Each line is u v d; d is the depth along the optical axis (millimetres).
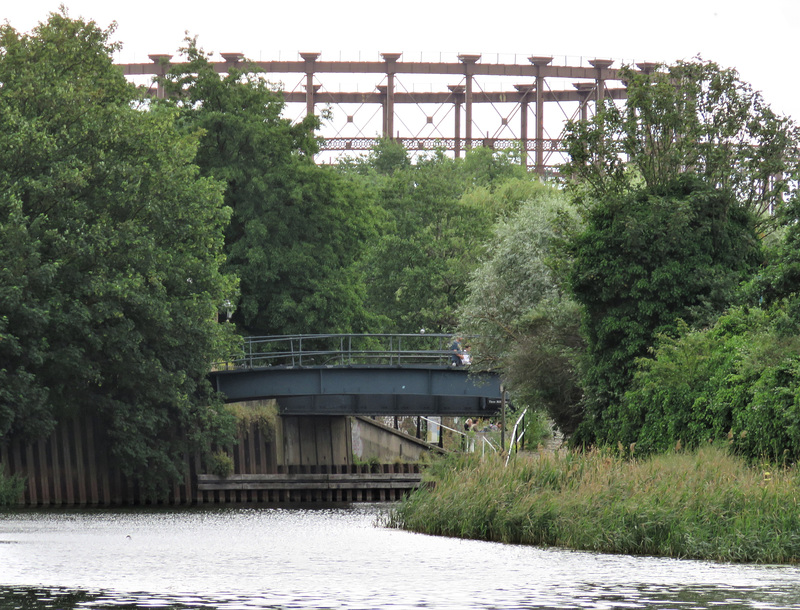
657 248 67188
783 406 47688
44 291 75625
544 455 48250
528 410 85000
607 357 69750
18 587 30609
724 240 68062
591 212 70938
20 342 74312
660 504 40219
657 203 67562
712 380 55812
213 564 36656
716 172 72375
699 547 37906
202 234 86500
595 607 26781
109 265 78812
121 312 77438
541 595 28781
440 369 86000
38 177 75500
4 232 71875
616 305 69375
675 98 72438
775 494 39594
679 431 57719
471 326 89750
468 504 47062
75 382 80438
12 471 81062
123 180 78500
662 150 73000
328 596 28609
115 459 84938
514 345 79562
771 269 53938
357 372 86938
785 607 26781
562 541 42156
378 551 40750
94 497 84312
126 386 83062
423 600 27859
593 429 70375
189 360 85750
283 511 77625
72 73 81938
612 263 68125
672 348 59938
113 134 79188
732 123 73688
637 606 26891
